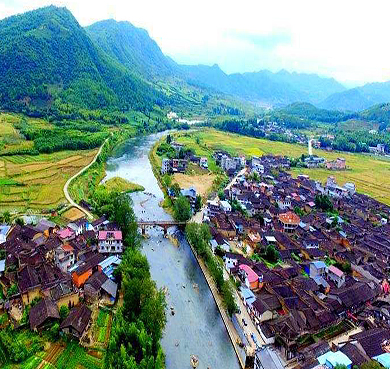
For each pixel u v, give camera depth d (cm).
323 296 13550
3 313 11375
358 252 17225
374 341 10431
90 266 13675
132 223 17062
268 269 14975
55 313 11019
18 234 15975
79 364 9769
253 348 10962
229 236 18850
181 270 15675
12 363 9631
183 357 10769
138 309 11225
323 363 9631
